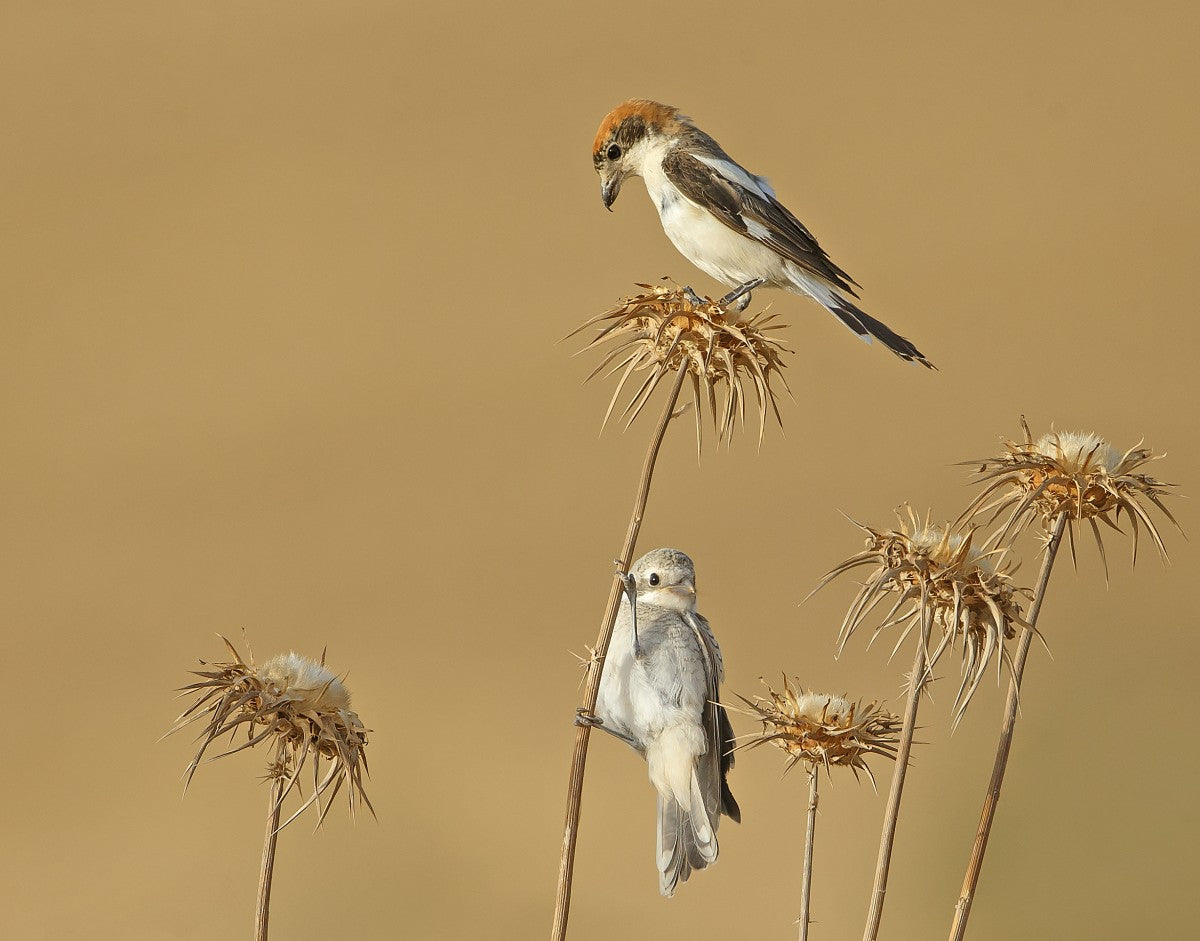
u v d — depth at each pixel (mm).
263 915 3764
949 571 4156
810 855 4461
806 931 4383
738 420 4785
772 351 4883
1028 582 13984
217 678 3932
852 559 4305
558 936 4055
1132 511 4273
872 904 3830
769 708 4656
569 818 4121
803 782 15812
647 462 4469
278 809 3838
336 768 3869
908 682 4102
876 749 4520
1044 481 4359
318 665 4016
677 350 4863
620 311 4887
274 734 3914
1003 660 4062
